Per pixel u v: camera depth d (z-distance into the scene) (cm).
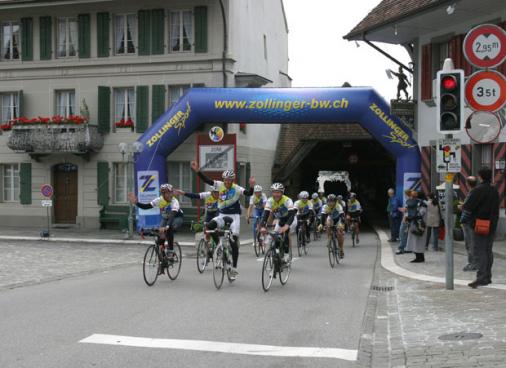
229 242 1156
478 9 1875
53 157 2800
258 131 3098
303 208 1828
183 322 806
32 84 2817
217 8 2611
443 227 1850
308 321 823
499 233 1816
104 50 2725
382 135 2245
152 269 1158
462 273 1270
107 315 851
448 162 1005
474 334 691
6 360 617
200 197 1285
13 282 1234
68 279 1290
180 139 2412
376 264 1555
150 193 2405
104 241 2255
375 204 4691
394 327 761
